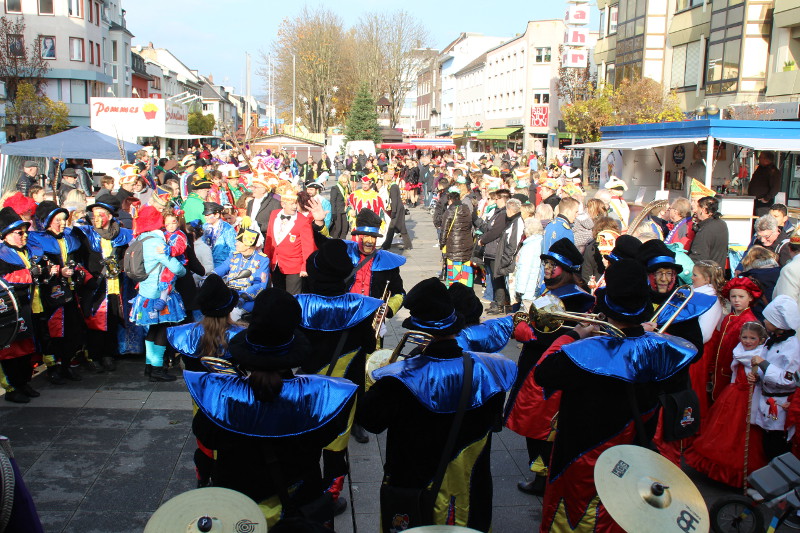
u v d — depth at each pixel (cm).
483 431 330
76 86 5281
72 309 682
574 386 340
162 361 700
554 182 1291
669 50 3034
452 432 313
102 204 716
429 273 1303
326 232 799
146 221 675
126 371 731
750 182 1275
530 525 448
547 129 4494
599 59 3728
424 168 2750
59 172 1511
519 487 495
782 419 470
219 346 400
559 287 467
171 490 482
